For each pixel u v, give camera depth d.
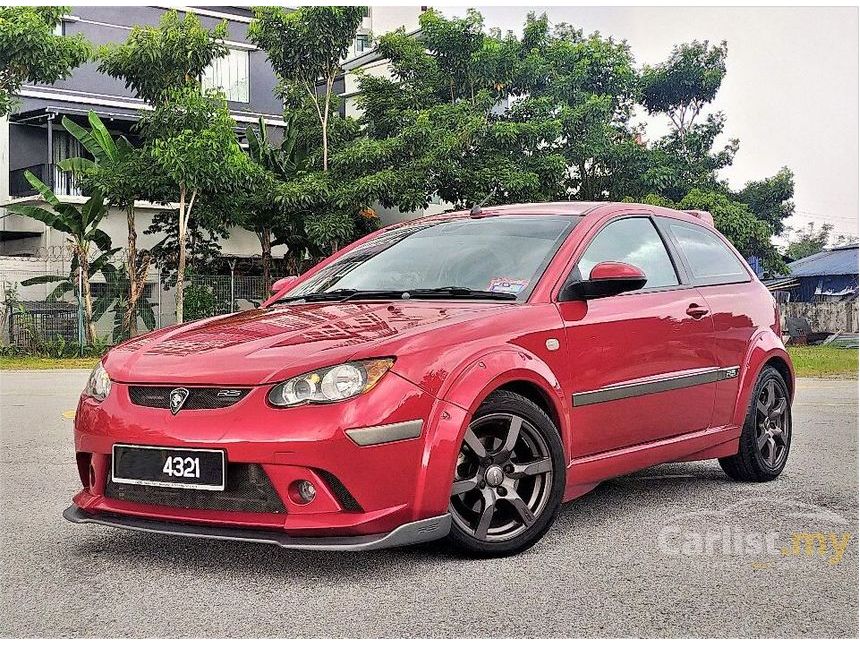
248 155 22.12
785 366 5.44
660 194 25.58
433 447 3.39
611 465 4.15
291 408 3.25
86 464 3.76
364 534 3.26
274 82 28.16
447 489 3.43
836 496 4.85
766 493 4.93
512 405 3.66
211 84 27.00
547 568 3.49
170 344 3.78
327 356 3.36
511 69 24.25
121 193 19.25
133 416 3.47
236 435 3.26
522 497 3.78
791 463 5.92
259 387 3.31
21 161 23.77
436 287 4.19
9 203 23.23
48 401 9.96
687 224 5.19
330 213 21.42
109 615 2.98
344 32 21.56
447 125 22.28
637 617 2.94
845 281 31.95
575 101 24.91
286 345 3.50
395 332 3.54
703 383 4.73
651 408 4.38
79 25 24.92
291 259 24.17
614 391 4.15
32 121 23.48
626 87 26.09
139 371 3.57
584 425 4.01
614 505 4.62
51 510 4.51
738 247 24.80
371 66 26.92
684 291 4.79
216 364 3.44
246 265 24.61
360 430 3.24
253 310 4.39
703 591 3.22
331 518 3.22
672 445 4.54
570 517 4.35
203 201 20.84
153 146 19.08
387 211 25.92
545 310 3.94
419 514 3.38
